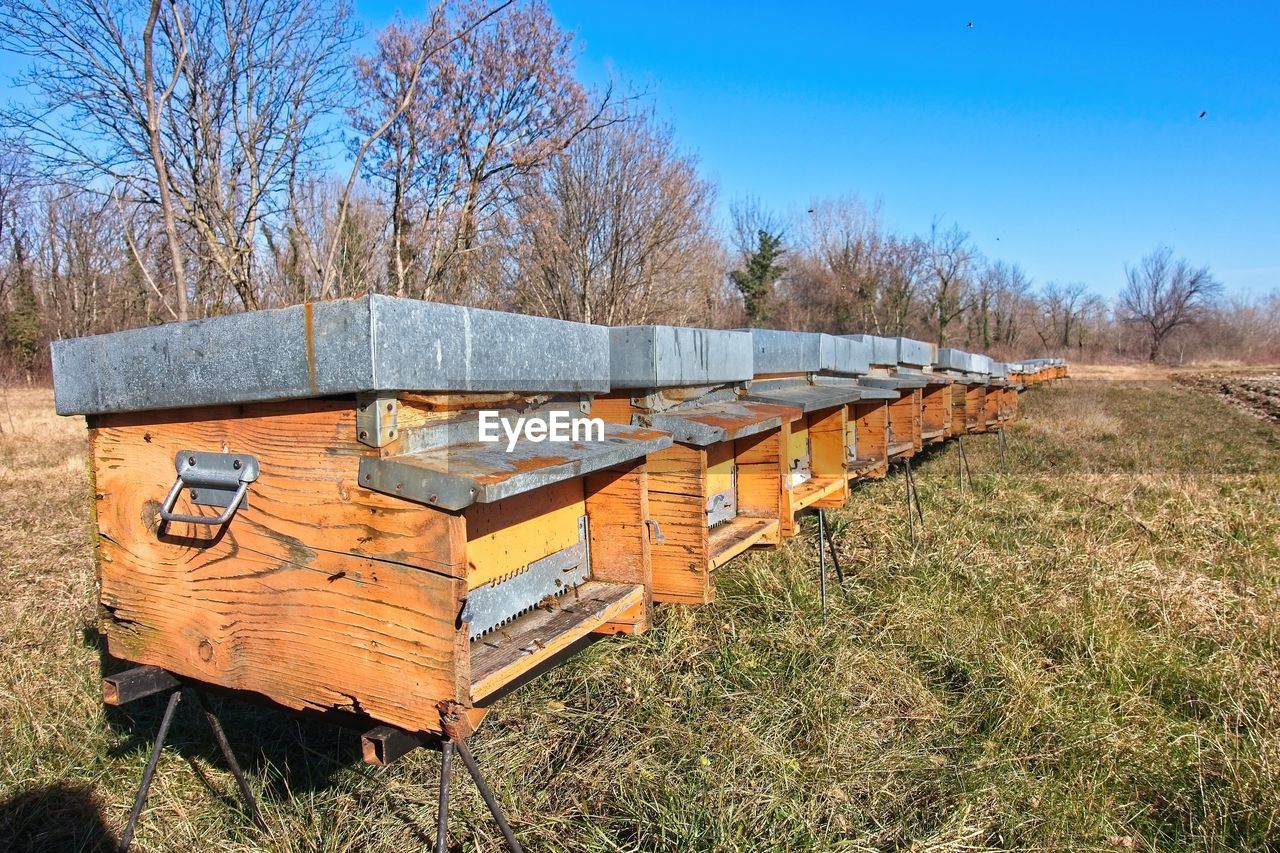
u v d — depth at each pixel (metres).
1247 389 23.28
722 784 2.51
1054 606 4.09
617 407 2.72
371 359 1.36
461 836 2.28
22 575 4.44
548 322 1.94
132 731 2.85
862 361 5.51
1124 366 44.78
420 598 1.45
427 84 6.35
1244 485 7.30
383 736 1.49
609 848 2.26
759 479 3.32
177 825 2.34
